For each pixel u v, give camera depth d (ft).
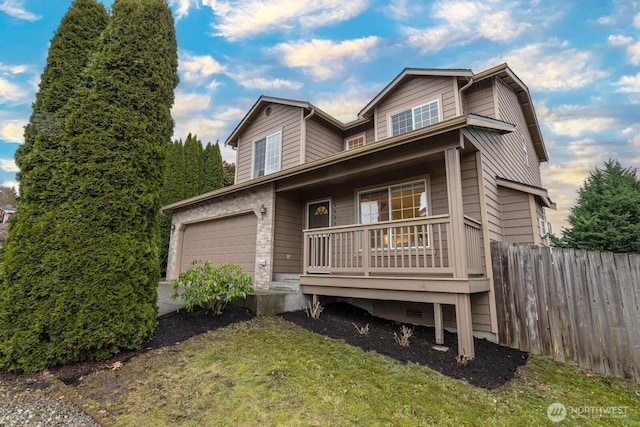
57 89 14.70
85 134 14.21
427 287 16.21
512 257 17.43
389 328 18.63
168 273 38.88
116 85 15.24
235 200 31.01
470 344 14.61
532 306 16.39
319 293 21.03
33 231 12.87
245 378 11.51
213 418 9.20
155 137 16.17
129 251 14.33
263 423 8.99
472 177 19.69
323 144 34.01
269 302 19.76
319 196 28.50
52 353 12.21
